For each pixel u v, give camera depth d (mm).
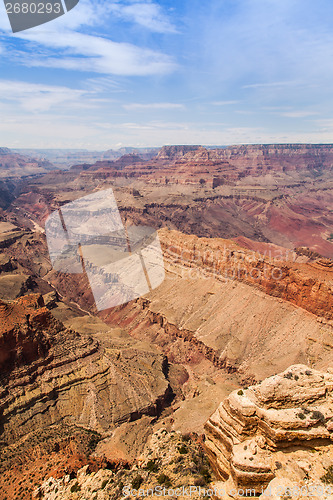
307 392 35594
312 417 33344
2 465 51875
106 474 43875
